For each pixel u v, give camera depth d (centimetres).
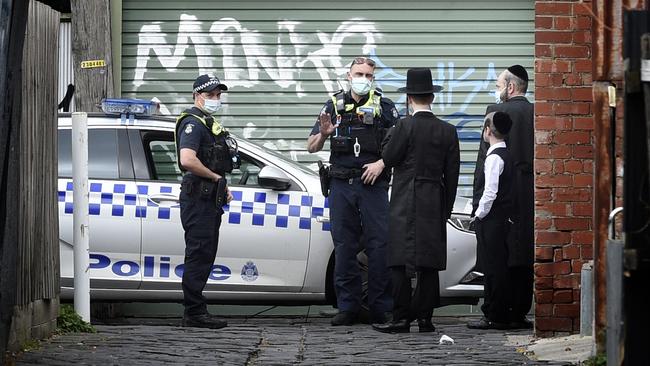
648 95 1095
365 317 2670
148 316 3111
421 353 2003
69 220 2630
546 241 2225
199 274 2403
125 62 3209
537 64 2223
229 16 3228
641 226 1105
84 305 2327
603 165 1697
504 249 2453
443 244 2336
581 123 2223
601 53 1700
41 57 2058
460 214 2695
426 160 2330
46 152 2092
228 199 2417
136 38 3212
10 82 1673
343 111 2545
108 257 2631
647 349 1111
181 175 2705
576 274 2220
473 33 3241
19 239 1902
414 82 2353
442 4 3231
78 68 3084
